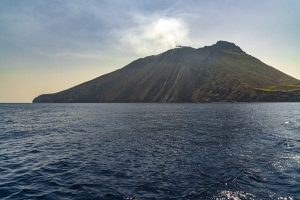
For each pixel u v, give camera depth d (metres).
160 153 33.62
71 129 64.25
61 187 21.12
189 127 63.66
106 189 20.38
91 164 28.52
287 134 49.00
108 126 70.19
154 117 102.38
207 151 33.84
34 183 22.25
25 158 31.95
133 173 24.67
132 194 19.16
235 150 33.97
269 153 31.56
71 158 31.67
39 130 62.84
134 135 51.56
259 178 21.70
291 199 17.34
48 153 34.94
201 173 23.81
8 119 101.94
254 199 17.47
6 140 47.12
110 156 32.47
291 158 28.77
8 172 25.77
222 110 147.25
